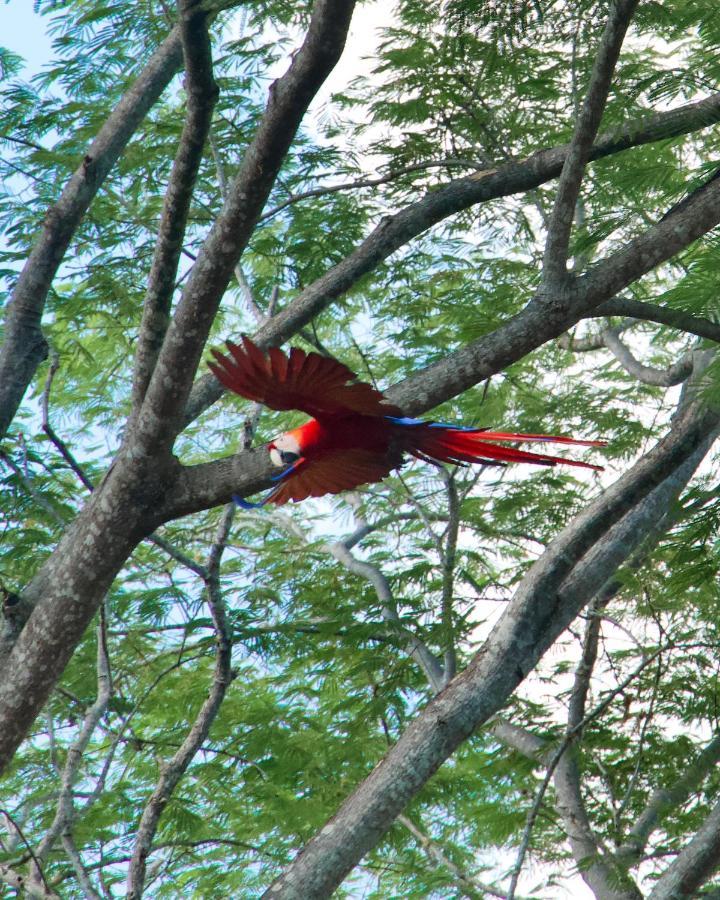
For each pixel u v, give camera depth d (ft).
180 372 26.91
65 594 29.91
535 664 34.22
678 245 29.68
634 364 49.42
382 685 44.39
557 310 29.32
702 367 40.98
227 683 33.37
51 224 37.65
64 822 29.30
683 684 45.57
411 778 31.94
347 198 45.42
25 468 35.14
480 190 36.63
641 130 32.09
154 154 43.73
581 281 29.60
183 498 29.22
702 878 36.47
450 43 34.96
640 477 35.50
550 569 35.06
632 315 32.96
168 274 28.50
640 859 41.52
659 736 46.29
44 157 42.22
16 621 32.71
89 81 43.65
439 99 40.57
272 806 46.98
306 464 12.92
